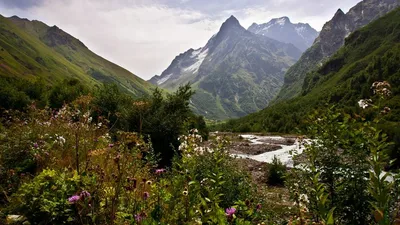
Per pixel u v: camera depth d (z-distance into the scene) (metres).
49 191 5.00
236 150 35.47
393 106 36.00
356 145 5.50
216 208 3.71
